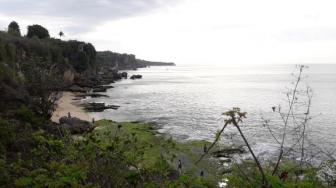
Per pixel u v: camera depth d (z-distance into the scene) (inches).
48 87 1881.2
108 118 2094.0
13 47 2753.4
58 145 252.7
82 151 226.7
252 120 1868.8
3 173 269.7
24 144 667.4
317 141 1282.0
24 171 254.1
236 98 3287.4
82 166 212.2
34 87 1822.1
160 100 3105.3
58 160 240.5
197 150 1099.9
